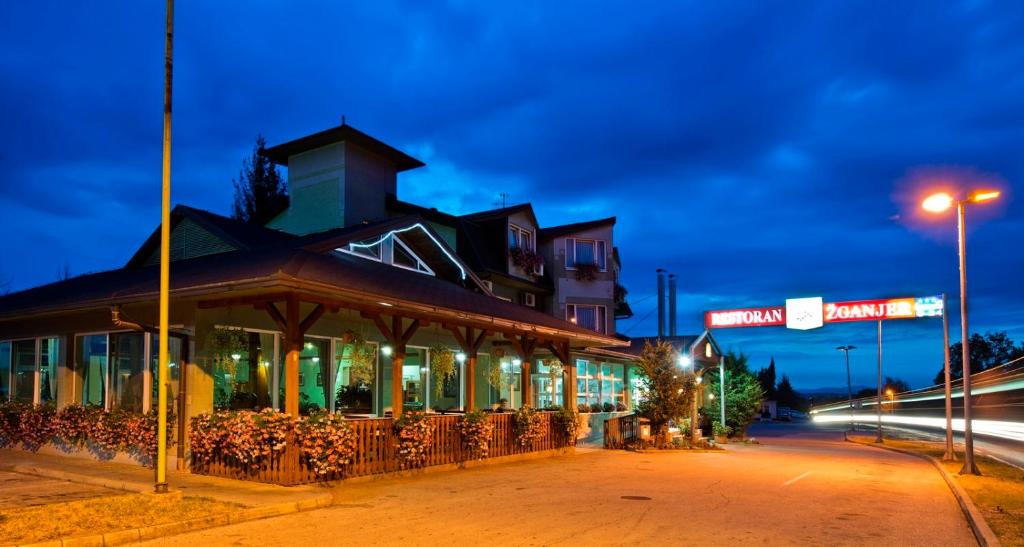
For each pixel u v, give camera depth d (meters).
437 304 14.59
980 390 72.75
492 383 20.52
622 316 44.47
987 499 13.52
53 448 15.16
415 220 19.23
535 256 32.97
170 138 10.91
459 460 16.09
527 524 9.61
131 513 8.99
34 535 7.77
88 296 14.29
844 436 48.97
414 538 8.57
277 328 14.82
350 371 16.66
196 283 12.18
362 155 27.36
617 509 11.01
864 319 27.55
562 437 20.55
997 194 18.81
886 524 10.64
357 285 12.92
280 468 11.72
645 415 24.78
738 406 37.19
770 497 12.94
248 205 44.44
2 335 17.16
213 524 9.12
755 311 29.98
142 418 13.14
